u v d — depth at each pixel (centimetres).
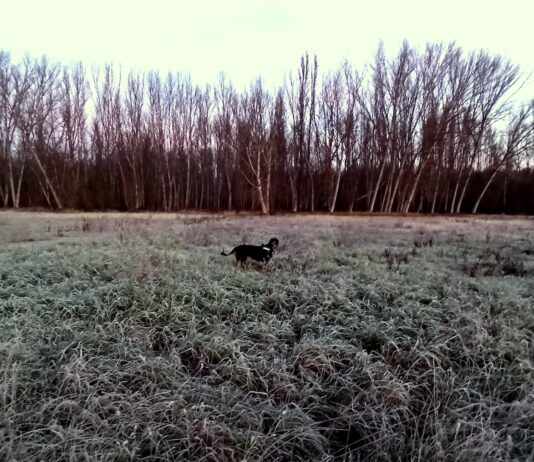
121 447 228
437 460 233
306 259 710
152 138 3281
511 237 1116
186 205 3344
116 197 3195
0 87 2820
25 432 244
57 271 595
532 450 238
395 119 2861
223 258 720
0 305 439
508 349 348
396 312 430
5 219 1742
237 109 3012
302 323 426
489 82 2792
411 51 2761
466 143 2956
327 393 312
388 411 285
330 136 2980
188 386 299
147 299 451
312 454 249
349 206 3244
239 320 429
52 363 322
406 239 1047
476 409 285
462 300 475
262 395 307
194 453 241
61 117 3023
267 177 2870
